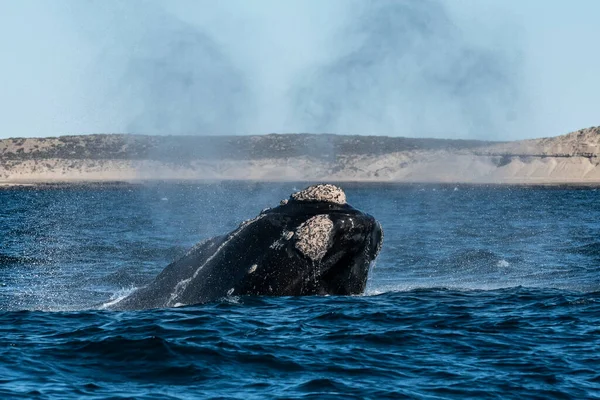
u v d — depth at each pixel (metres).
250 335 59.91
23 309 76.38
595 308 70.94
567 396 47.88
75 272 103.88
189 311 66.19
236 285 67.75
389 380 50.59
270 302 67.19
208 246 71.75
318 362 54.00
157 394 47.56
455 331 62.38
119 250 132.62
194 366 52.66
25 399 46.19
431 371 52.44
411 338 60.19
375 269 106.19
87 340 57.94
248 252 68.00
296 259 66.31
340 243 66.00
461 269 106.38
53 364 53.31
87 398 46.66
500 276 99.69
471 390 48.75
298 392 48.09
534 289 81.38
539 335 61.56
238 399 46.72
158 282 72.69
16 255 124.94
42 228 191.00
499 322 65.25
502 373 52.00
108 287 91.12
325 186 67.56
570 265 109.56
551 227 188.12
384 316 65.81
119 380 50.41
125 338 57.84
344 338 59.69
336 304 67.75
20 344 57.81
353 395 47.69
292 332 60.88
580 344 58.88
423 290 81.25
